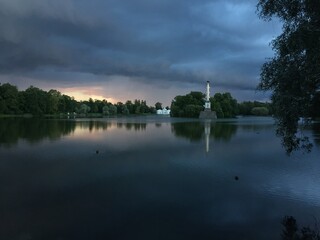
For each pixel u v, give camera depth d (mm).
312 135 69312
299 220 19875
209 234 17734
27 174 30828
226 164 37875
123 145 55625
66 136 70062
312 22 14766
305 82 15875
